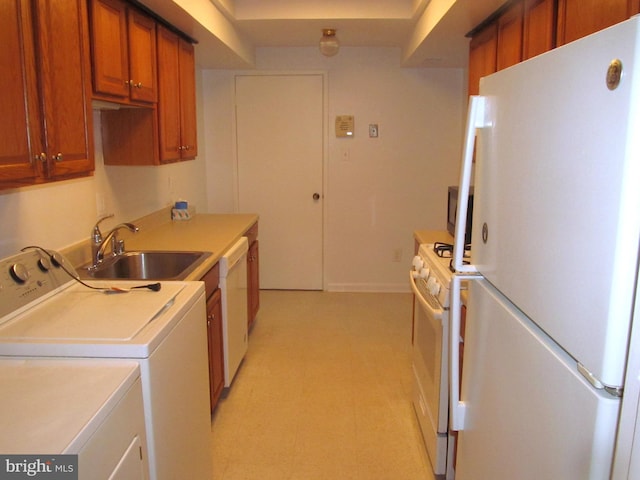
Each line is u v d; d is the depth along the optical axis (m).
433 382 2.25
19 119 1.44
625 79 0.68
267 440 2.57
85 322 1.52
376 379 3.21
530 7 2.16
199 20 2.82
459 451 1.53
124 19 2.29
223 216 3.94
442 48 3.66
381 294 4.98
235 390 3.06
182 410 1.68
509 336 1.09
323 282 5.07
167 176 3.80
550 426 0.89
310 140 4.82
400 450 2.48
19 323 1.52
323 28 3.85
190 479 1.77
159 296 1.78
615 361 0.72
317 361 3.46
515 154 1.05
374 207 4.91
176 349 1.62
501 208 1.13
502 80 1.13
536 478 0.95
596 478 0.76
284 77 4.72
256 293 4.01
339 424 2.71
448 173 4.81
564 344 0.85
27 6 1.47
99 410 1.11
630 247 0.69
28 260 1.71
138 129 2.72
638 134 0.66
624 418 0.73
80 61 1.79
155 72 2.66
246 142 4.84
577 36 1.74
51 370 1.31
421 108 4.72
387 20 3.60
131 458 1.28
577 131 0.80
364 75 4.68
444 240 2.86
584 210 0.78
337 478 2.28
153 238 3.06
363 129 4.77
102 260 2.41
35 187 2.16
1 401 1.15
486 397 1.25
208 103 4.78
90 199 2.63
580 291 0.79
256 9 3.54
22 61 1.45
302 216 4.96
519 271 1.03
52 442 0.98
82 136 1.81
